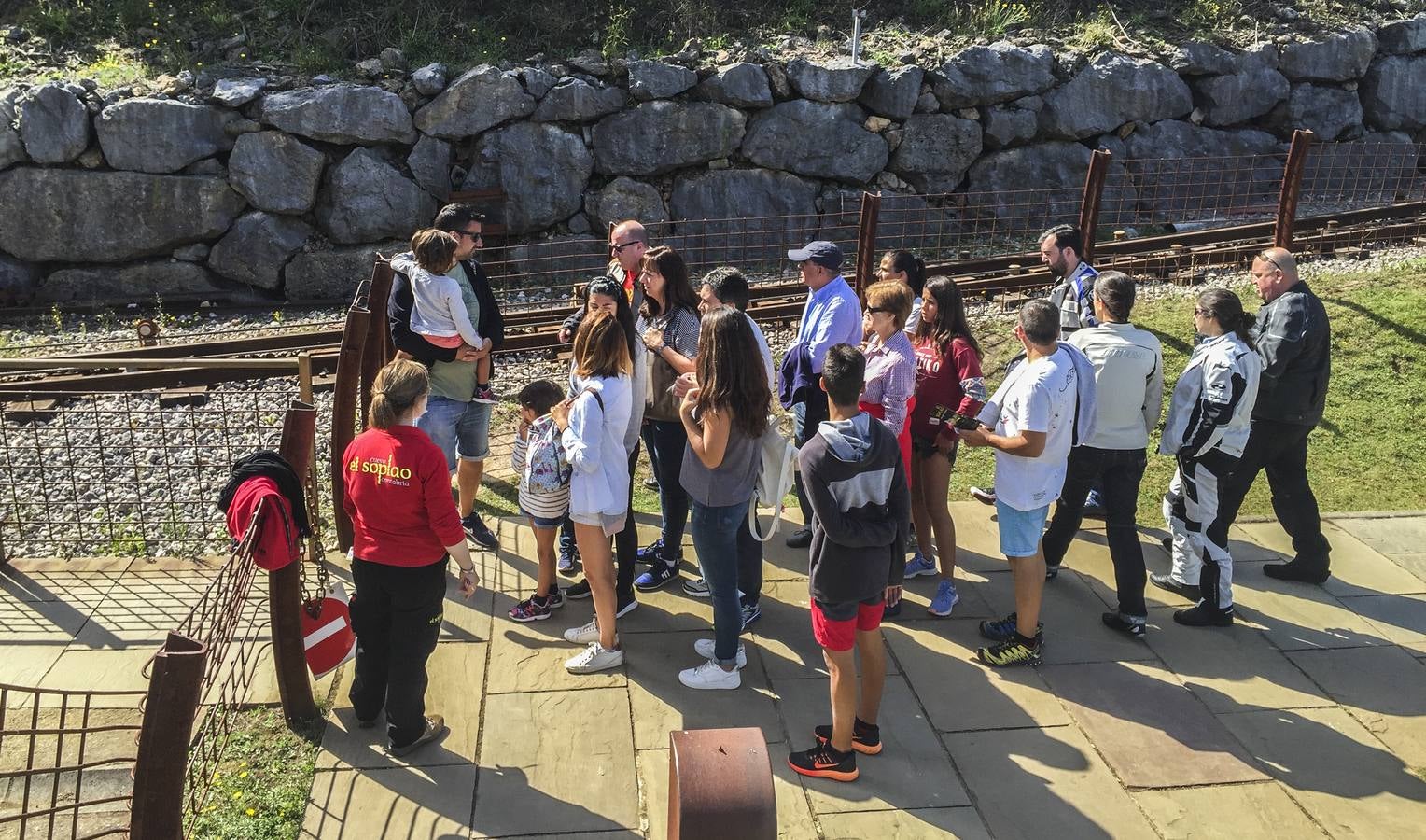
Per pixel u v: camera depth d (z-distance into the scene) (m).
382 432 3.87
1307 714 4.56
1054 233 5.83
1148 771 4.18
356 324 5.35
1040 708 4.57
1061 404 4.50
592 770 4.12
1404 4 14.91
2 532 5.84
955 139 12.62
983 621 5.27
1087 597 5.52
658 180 12.01
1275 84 13.67
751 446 4.27
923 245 12.83
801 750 4.24
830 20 13.52
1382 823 3.90
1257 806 3.98
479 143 11.47
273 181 10.88
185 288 11.04
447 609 5.24
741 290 5.00
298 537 4.09
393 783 4.01
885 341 4.86
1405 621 5.31
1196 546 5.18
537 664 4.81
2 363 5.26
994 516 6.44
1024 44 13.14
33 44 11.62
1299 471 5.52
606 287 4.57
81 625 4.98
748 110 11.99
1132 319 9.12
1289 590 5.61
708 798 2.72
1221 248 10.90
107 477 6.65
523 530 6.12
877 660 4.10
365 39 12.05
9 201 10.38
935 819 3.89
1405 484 6.86
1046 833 3.84
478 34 12.27
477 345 5.48
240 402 7.79
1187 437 4.98
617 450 4.52
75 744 4.16
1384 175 14.48
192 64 11.44
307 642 4.30
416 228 11.41
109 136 10.40
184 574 5.53
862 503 3.79
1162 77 13.17
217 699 4.40
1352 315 8.84
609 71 11.66
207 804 3.86
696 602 5.40
